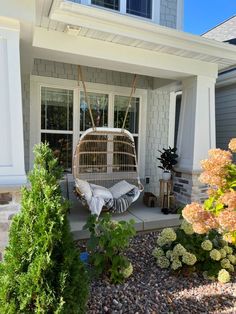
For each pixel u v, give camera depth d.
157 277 2.98
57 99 5.69
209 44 4.34
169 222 4.46
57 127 5.71
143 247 3.71
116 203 4.58
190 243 3.13
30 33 3.05
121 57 4.14
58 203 1.63
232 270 3.10
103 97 6.12
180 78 5.23
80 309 1.72
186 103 5.27
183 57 4.69
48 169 1.76
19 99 2.69
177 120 7.84
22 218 1.65
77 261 1.71
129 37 3.80
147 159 6.58
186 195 5.20
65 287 1.59
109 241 2.77
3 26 2.63
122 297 2.57
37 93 5.45
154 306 2.48
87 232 3.86
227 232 2.03
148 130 6.55
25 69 4.61
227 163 2.02
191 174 5.04
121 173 5.96
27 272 1.57
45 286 1.54
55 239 1.60
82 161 5.79
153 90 6.53
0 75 2.63
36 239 1.57
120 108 6.31
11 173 2.63
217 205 2.02
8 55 2.65
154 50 4.35
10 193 2.47
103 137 6.03
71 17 3.33
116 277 2.79
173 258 3.04
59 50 3.70
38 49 3.66
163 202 4.99
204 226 1.92
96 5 5.16
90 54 3.90
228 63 5.02
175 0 6.11
